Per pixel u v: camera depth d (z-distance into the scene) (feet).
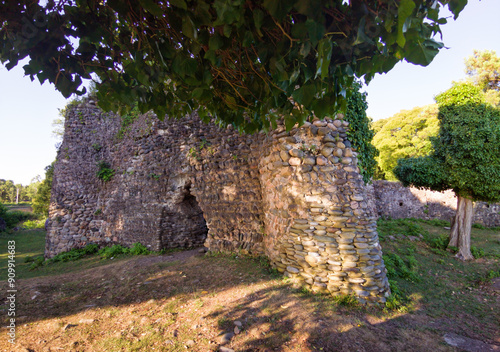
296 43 4.50
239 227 19.65
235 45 5.18
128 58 5.83
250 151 19.20
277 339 9.18
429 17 3.82
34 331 10.23
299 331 9.59
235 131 20.22
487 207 42.68
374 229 13.51
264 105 6.00
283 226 14.88
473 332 11.05
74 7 4.85
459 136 23.08
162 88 6.41
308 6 3.42
